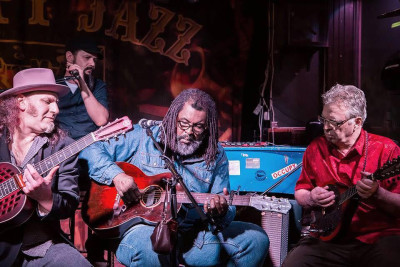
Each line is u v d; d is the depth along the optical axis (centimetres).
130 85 538
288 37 548
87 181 315
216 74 562
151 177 280
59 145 258
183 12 553
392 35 572
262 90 560
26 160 250
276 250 340
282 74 568
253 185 380
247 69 566
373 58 572
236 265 283
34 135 258
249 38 566
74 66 388
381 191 236
